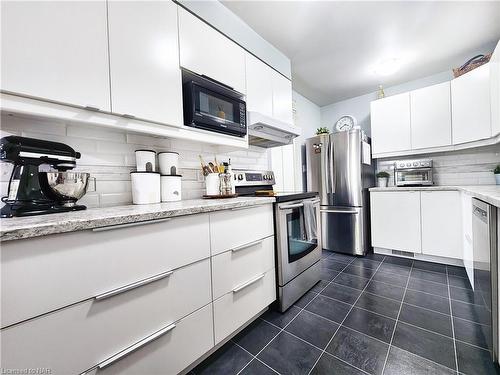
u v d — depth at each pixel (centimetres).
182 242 97
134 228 82
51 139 109
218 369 107
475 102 222
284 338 127
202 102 141
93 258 71
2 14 75
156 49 119
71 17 90
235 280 123
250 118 176
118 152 132
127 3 108
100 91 98
